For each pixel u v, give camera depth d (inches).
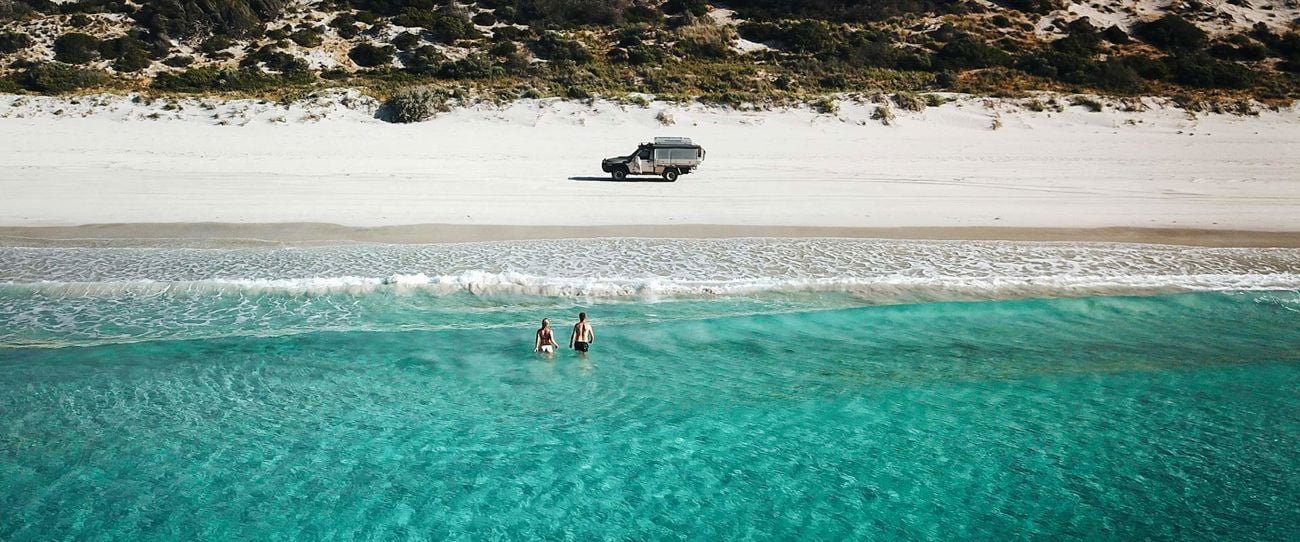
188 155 1526.8
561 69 2217.0
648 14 2655.0
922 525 473.1
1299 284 871.1
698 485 510.3
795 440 561.6
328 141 1662.2
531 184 1348.4
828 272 891.4
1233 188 1385.3
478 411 597.0
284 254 944.3
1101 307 805.9
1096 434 571.5
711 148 1679.4
